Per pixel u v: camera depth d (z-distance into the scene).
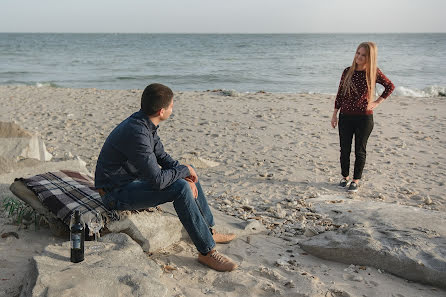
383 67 36.62
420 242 3.76
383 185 6.48
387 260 3.64
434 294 3.36
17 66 37.28
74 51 66.44
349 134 6.07
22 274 3.38
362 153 6.03
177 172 3.58
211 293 3.30
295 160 7.87
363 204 5.20
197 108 13.34
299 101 14.85
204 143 9.12
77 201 3.96
